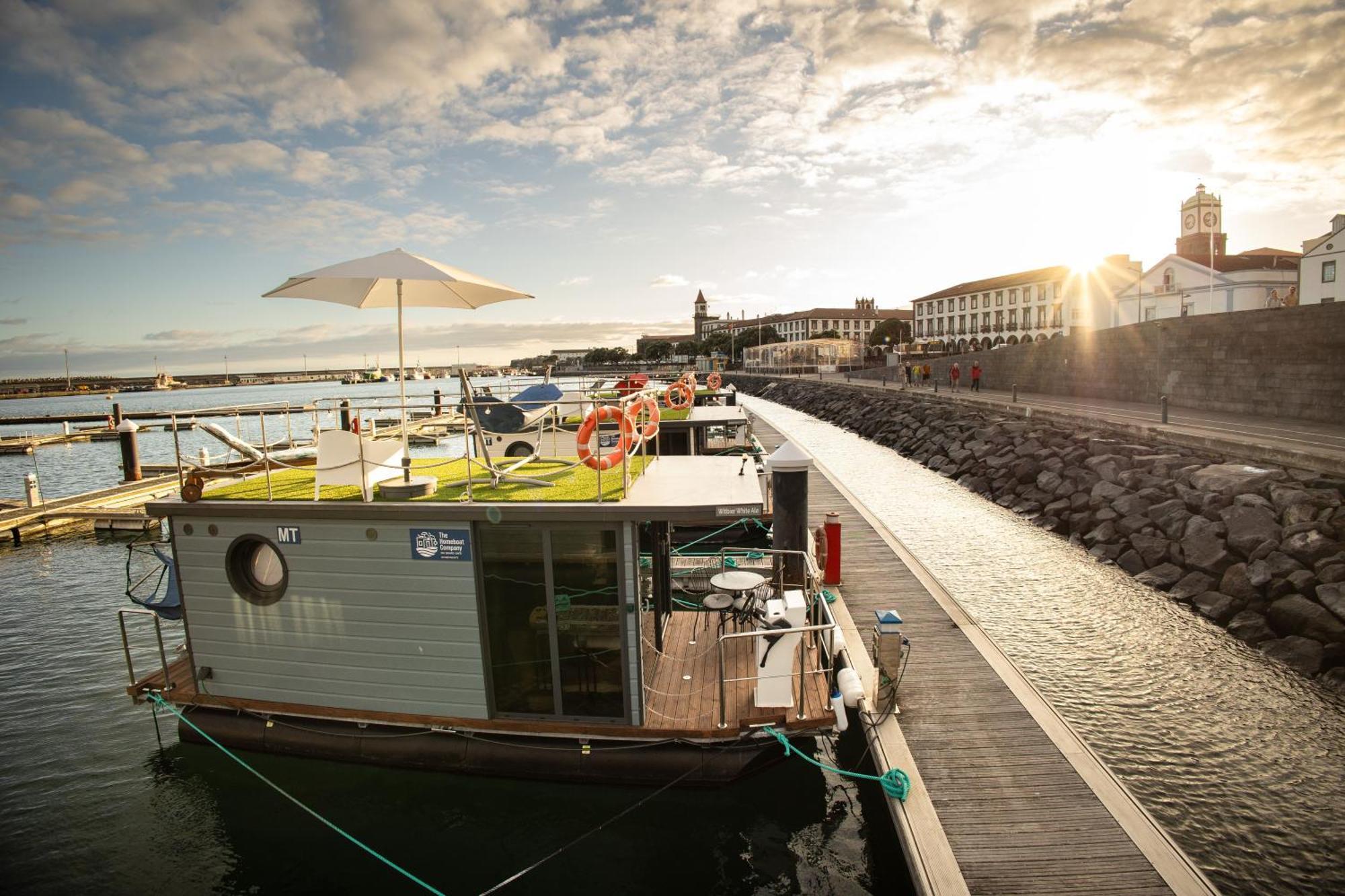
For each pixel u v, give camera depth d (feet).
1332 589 39.22
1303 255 155.74
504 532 25.86
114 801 29.71
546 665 26.48
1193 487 58.29
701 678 29.17
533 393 45.44
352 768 28.12
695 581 43.52
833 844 26.03
